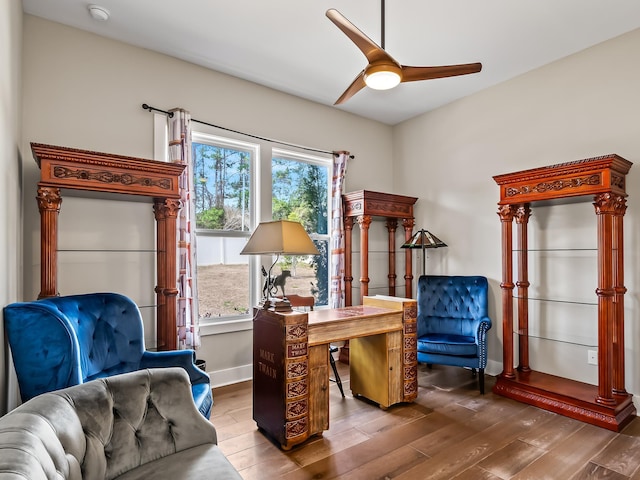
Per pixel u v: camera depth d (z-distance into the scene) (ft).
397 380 9.71
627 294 9.69
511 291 10.84
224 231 12.06
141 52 10.37
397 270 16.15
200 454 4.89
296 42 10.12
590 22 9.24
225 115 11.88
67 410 4.15
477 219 13.26
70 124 9.27
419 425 8.77
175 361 7.50
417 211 15.44
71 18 9.03
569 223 10.84
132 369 7.35
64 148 7.63
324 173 14.85
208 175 11.83
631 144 9.67
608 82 10.08
